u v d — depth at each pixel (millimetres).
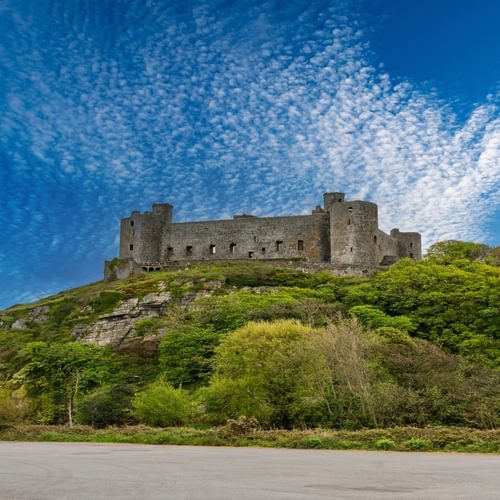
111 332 94500
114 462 25672
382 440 34469
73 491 16844
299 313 78562
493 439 33500
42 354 72250
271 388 48531
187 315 86375
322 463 24953
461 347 70312
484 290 80688
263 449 34906
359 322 70875
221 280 104250
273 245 130500
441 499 15211
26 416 59781
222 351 55125
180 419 51562
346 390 46438
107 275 127625
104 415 54531
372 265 119000
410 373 49906
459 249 113312
